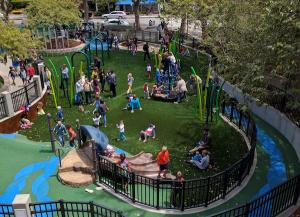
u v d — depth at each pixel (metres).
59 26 37.78
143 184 13.33
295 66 13.92
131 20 53.25
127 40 34.88
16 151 16.08
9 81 25.25
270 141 17.81
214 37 20.11
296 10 13.19
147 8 58.03
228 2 20.02
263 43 15.10
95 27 41.91
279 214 12.01
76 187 13.59
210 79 21.59
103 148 14.72
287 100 18.00
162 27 38.75
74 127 19.16
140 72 27.86
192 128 18.89
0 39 20.64
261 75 14.58
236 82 17.61
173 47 28.97
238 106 17.91
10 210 12.33
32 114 20.33
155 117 20.11
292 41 13.67
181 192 12.38
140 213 12.32
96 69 23.70
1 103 18.30
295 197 12.41
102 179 13.89
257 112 20.59
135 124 19.39
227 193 13.44
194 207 12.61
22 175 14.29
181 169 15.23
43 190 13.43
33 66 24.78
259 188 14.00
